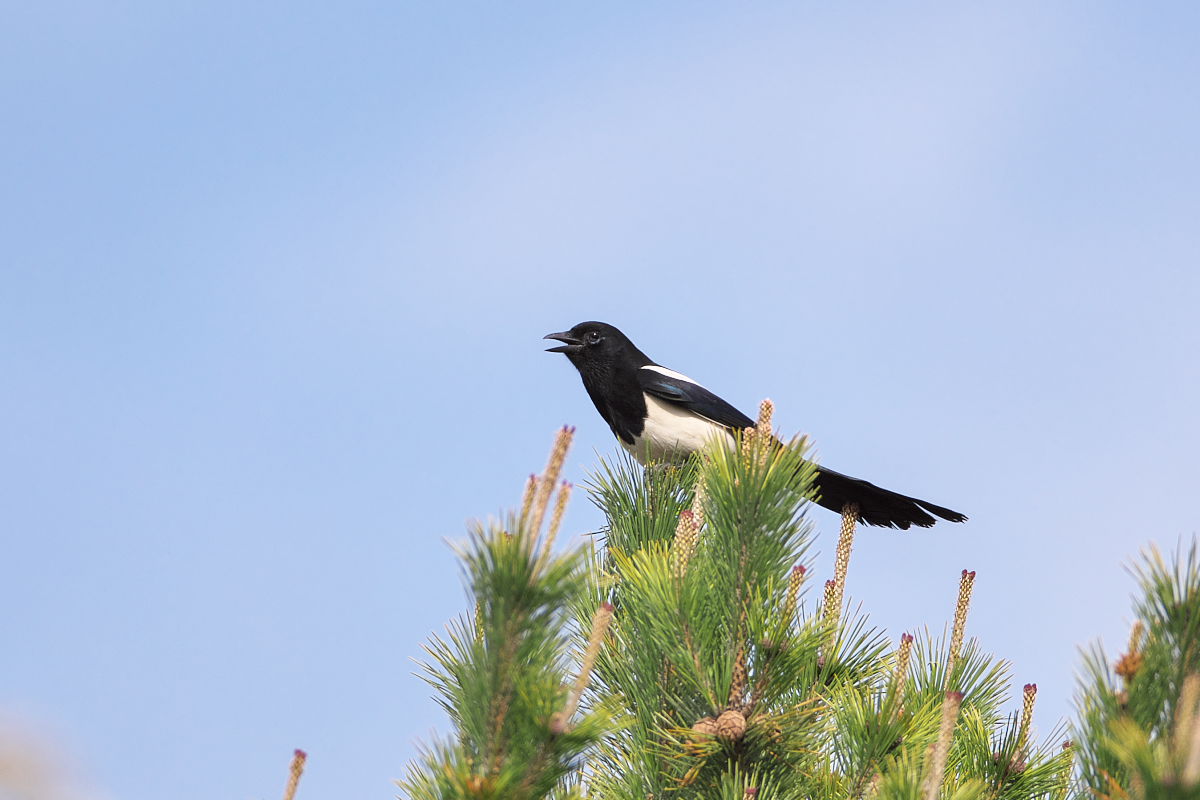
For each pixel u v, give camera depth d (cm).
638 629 777
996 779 767
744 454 754
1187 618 508
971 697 825
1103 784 513
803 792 721
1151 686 511
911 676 830
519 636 512
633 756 745
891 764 690
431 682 665
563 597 511
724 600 736
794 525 743
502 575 501
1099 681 525
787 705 749
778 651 715
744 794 664
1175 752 378
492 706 511
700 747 712
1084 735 523
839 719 751
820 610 809
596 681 780
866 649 823
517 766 496
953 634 838
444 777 502
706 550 756
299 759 489
